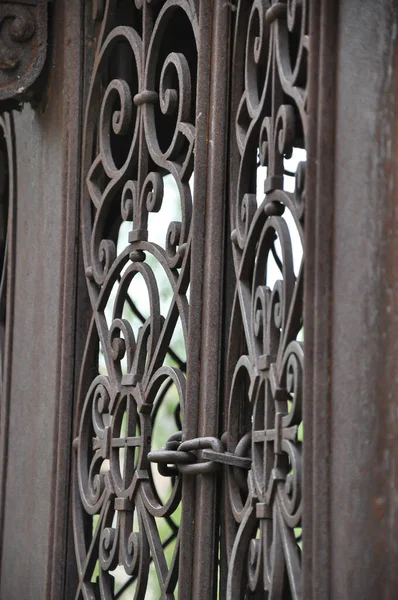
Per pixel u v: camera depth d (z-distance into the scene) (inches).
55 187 176.7
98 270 168.7
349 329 114.8
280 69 129.6
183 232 149.3
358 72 117.7
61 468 168.2
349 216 116.3
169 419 253.8
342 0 118.6
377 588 111.0
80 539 165.6
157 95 160.7
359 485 112.7
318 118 118.1
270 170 130.0
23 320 183.3
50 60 179.0
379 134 116.6
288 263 125.7
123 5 174.1
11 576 178.1
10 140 189.9
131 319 230.7
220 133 146.0
